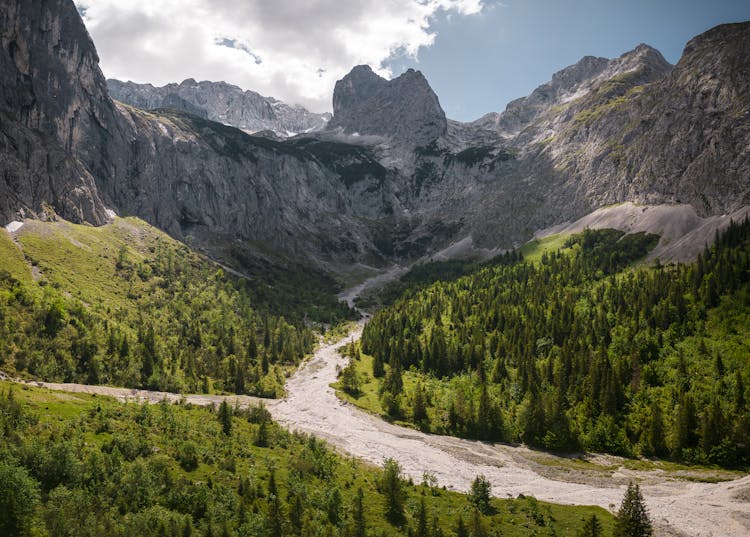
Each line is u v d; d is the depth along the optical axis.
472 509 96.75
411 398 161.00
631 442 132.00
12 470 69.31
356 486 101.69
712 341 161.75
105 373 150.38
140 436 98.12
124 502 76.50
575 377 156.75
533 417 137.00
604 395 142.12
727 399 136.12
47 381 133.62
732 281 180.00
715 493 106.75
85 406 108.25
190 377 167.75
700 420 127.81
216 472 92.81
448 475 116.81
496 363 175.62
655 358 162.75
